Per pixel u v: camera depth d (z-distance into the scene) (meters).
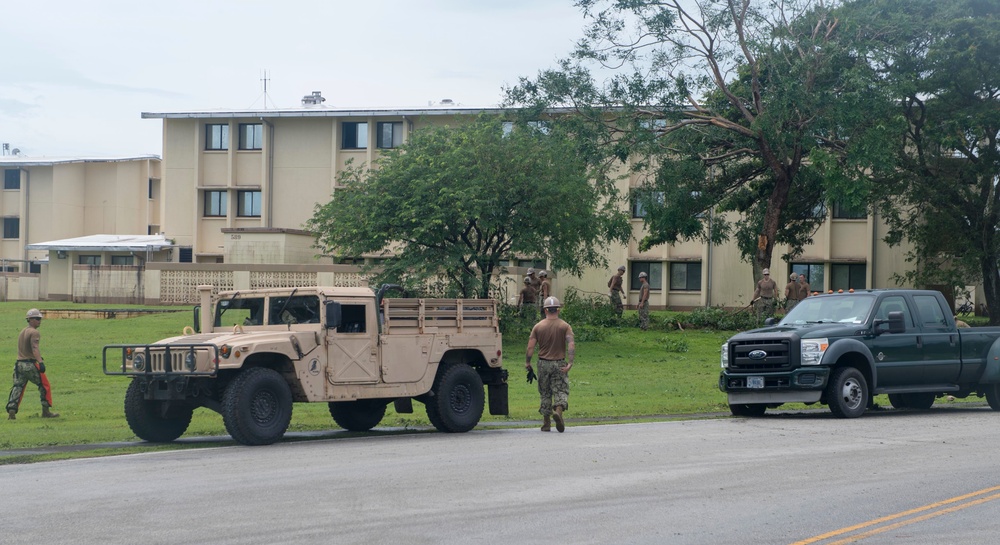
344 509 9.46
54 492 10.37
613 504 9.75
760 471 11.71
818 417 18.61
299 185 57.28
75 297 50.34
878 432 15.64
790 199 43.97
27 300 58.38
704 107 41.69
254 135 58.22
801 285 35.03
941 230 41.28
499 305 35.31
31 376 18.11
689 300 54.03
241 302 16.03
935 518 9.18
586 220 35.16
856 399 18.03
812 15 37.69
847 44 36.12
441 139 34.59
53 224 67.00
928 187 39.44
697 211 42.19
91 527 8.66
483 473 11.56
